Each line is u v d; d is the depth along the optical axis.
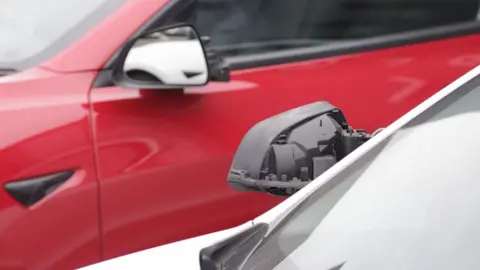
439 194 1.93
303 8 3.87
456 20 4.31
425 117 2.16
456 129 2.07
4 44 3.53
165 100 3.42
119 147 3.34
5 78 3.31
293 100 3.71
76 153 3.28
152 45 3.31
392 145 2.13
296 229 2.02
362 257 1.86
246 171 2.52
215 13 3.69
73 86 3.33
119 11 3.46
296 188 2.49
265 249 1.98
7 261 3.20
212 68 3.50
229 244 1.99
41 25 3.54
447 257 1.78
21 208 3.20
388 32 4.11
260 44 3.80
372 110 3.90
